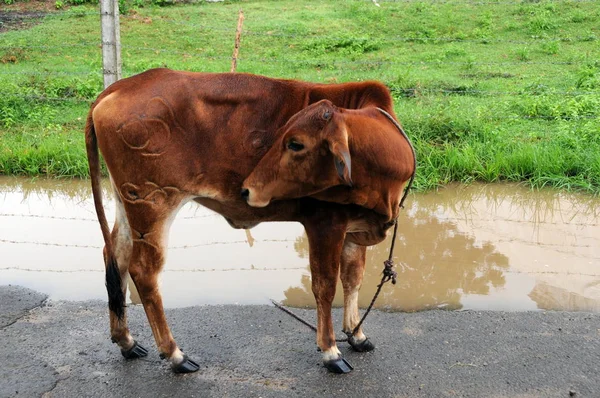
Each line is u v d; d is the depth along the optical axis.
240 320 4.73
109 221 6.79
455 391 3.86
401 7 18.83
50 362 4.18
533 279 5.48
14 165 8.12
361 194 3.80
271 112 3.91
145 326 4.68
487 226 6.68
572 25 16.17
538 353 4.25
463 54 14.29
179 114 3.83
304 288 5.38
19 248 6.10
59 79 11.27
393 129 3.95
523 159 7.83
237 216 4.13
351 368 4.09
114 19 7.24
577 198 7.43
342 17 18.23
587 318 4.72
